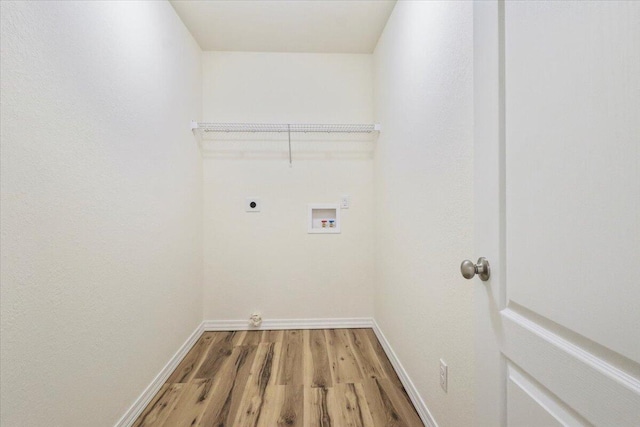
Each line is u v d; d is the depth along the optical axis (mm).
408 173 1542
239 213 2352
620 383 410
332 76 2365
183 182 1955
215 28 2035
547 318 538
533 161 567
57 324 939
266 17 1918
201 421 1347
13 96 803
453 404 1073
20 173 821
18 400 812
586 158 455
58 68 947
